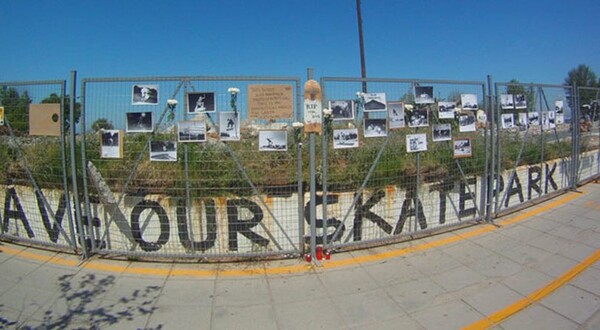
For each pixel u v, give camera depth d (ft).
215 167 15.07
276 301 11.43
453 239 16.76
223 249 15.02
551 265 13.87
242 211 14.97
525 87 20.44
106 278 12.98
